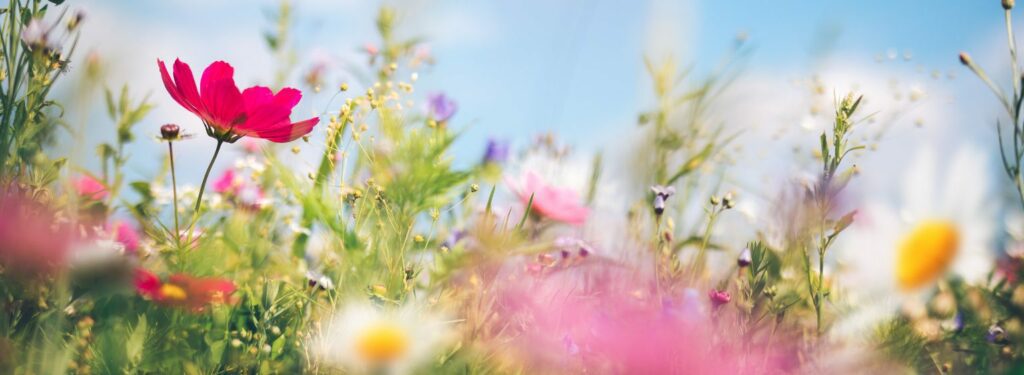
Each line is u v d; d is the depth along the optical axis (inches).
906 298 36.9
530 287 35.5
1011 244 36.9
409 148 36.6
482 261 34.5
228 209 39.4
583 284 36.2
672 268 35.4
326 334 33.7
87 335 32.0
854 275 37.4
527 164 41.8
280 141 34.0
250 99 33.4
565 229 39.0
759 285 34.3
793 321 35.1
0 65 32.6
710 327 34.1
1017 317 36.4
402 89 38.6
